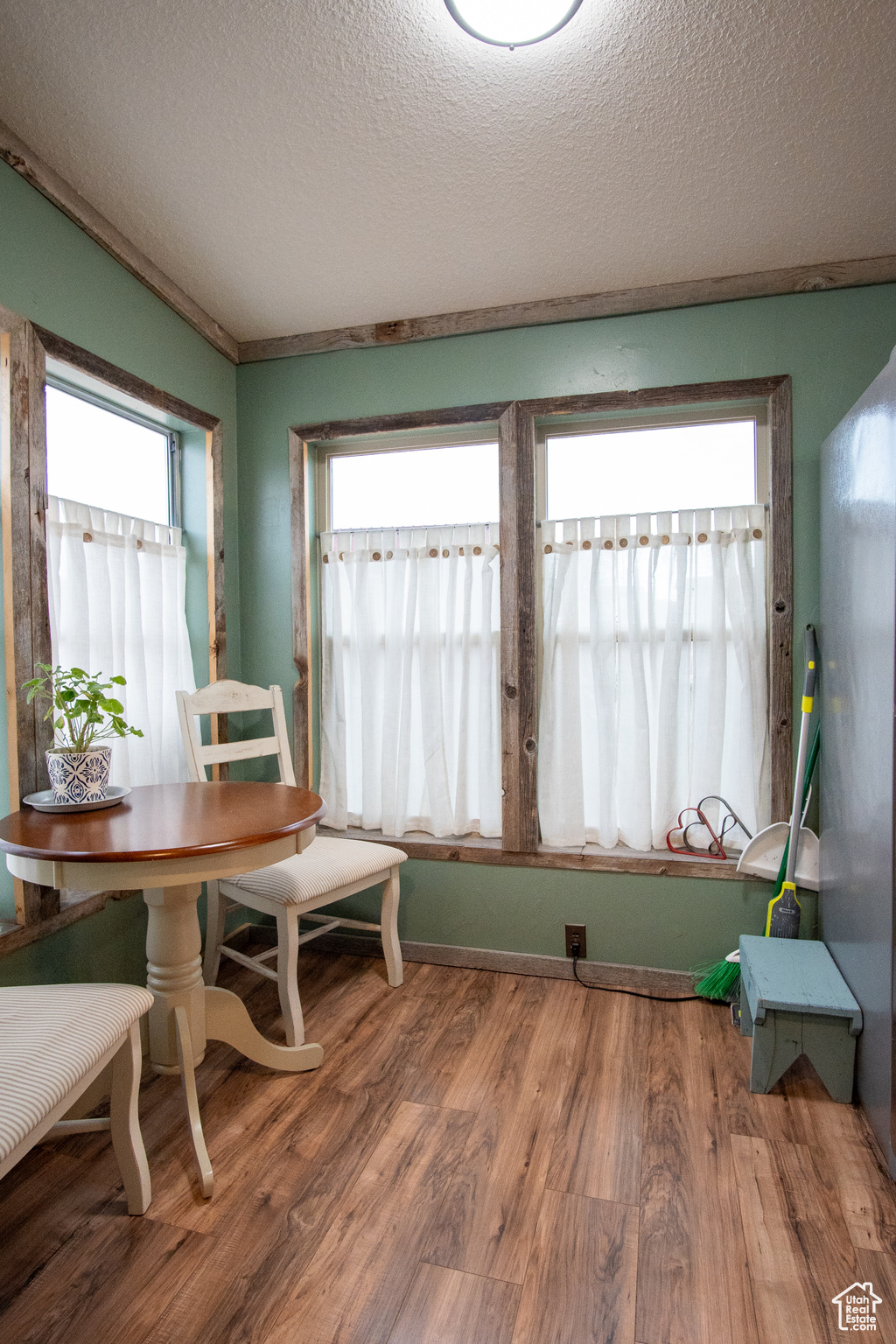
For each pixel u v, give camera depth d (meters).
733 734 2.50
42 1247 1.37
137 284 2.29
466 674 2.73
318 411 2.82
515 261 2.33
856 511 1.87
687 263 2.34
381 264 2.34
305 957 2.76
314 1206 1.48
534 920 2.59
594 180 1.93
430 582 2.75
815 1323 1.21
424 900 2.70
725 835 2.50
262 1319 1.22
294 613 2.85
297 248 2.25
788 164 1.87
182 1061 1.60
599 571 2.58
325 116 1.69
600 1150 1.65
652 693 2.56
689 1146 1.66
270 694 2.58
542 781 2.65
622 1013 2.29
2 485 1.81
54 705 1.77
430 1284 1.29
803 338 2.36
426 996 2.42
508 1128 1.73
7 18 1.44
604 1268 1.32
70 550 2.05
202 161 1.86
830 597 2.16
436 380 2.68
